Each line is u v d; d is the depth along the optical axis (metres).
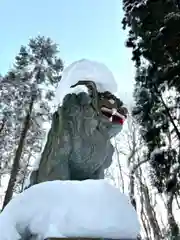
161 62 7.45
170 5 7.29
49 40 18.16
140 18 7.70
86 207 2.09
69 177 2.87
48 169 2.93
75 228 2.00
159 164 9.09
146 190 14.28
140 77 9.27
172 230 10.15
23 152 16.47
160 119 9.61
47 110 16.48
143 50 7.98
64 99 3.13
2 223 2.12
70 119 2.98
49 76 17.12
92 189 2.19
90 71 3.22
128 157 15.41
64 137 2.92
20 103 16.53
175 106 9.35
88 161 2.92
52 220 2.03
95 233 2.01
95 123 3.00
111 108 3.12
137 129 15.41
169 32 6.80
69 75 3.25
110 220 2.07
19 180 15.49
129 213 2.18
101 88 3.23
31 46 18.02
